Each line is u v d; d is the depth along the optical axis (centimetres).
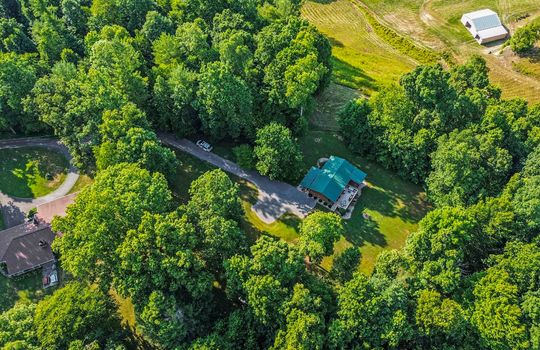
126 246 5975
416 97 8600
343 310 5741
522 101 8494
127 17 10925
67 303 5825
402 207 8538
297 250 6419
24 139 9431
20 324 5778
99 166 7688
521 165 7738
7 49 10094
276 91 9012
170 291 6028
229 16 10300
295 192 8619
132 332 6656
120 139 7675
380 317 5675
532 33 12062
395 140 8525
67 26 10881
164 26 10306
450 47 13200
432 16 14338
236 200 7206
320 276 6956
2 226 8012
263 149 8238
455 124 8438
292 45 9288
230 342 5797
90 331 5900
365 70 12125
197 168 8975
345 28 14262
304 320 5441
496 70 12250
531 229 6644
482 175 7575
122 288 5912
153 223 6269
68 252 6250
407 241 6981
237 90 8456
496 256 6525
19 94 8762
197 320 6084
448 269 6150
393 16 14550
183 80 8675
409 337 5628
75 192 8519
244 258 6159
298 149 8794
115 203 6512
